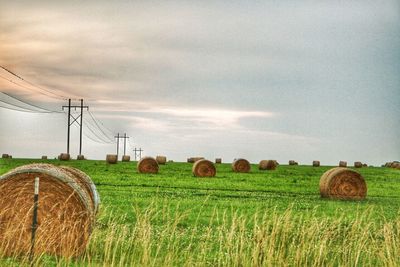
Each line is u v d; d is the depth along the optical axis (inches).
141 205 887.1
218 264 468.4
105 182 1422.2
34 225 470.6
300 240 498.0
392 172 2588.6
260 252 485.4
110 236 478.9
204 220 727.1
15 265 467.8
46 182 539.2
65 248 515.5
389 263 459.2
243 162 2298.2
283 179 1807.3
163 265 464.4
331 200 1122.0
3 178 540.1
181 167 2566.4
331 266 469.1
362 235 498.0
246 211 841.5
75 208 536.7
